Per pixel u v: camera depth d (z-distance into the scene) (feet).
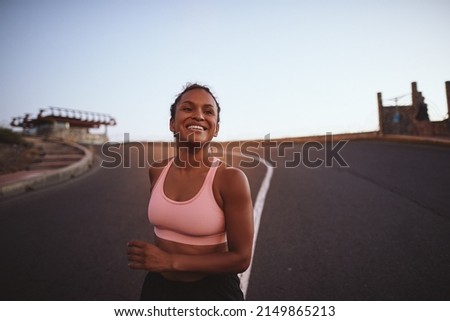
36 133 84.33
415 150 38.81
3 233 13.83
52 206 18.58
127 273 9.96
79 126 93.56
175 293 4.15
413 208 15.79
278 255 10.89
